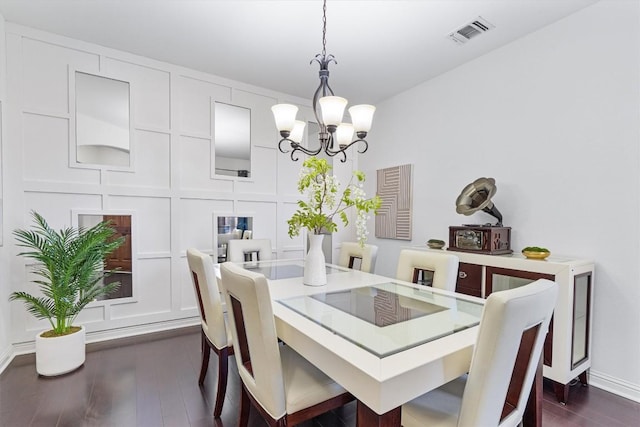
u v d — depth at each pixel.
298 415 1.30
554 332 2.08
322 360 1.13
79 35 2.77
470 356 1.14
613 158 2.17
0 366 2.35
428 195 3.56
